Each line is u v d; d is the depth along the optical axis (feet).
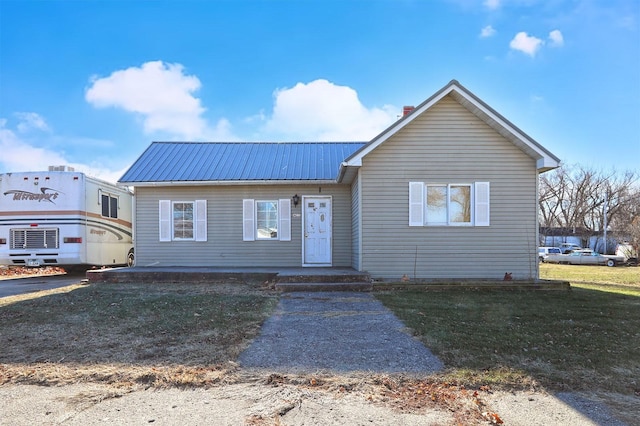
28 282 41.96
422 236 36.58
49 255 42.11
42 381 13.19
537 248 36.60
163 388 12.76
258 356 15.74
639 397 12.30
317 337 18.54
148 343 17.28
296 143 53.83
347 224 44.65
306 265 44.45
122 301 27.20
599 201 159.74
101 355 15.69
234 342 17.51
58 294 30.50
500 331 19.54
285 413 11.08
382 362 15.14
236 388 12.75
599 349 16.71
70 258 42.29
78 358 15.34
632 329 20.34
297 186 44.93
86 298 28.43
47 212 42.39
